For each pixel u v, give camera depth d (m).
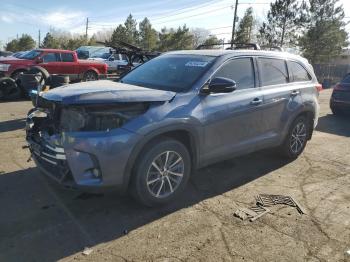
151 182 4.10
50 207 4.16
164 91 4.25
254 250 3.50
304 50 34.81
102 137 3.67
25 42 61.59
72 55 15.78
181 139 4.45
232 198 4.61
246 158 6.19
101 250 3.41
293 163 6.08
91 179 3.72
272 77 5.54
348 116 11.27
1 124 8.10
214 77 4.64
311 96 6.19
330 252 3.52
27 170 5.21
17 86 11.76
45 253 3.34
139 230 3.78
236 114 4.79
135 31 54.91
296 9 34.16
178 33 47.69
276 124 5.55
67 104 3.63
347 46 35.69
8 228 3.70
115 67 23.89
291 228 3.93
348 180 5.41
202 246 3.54
